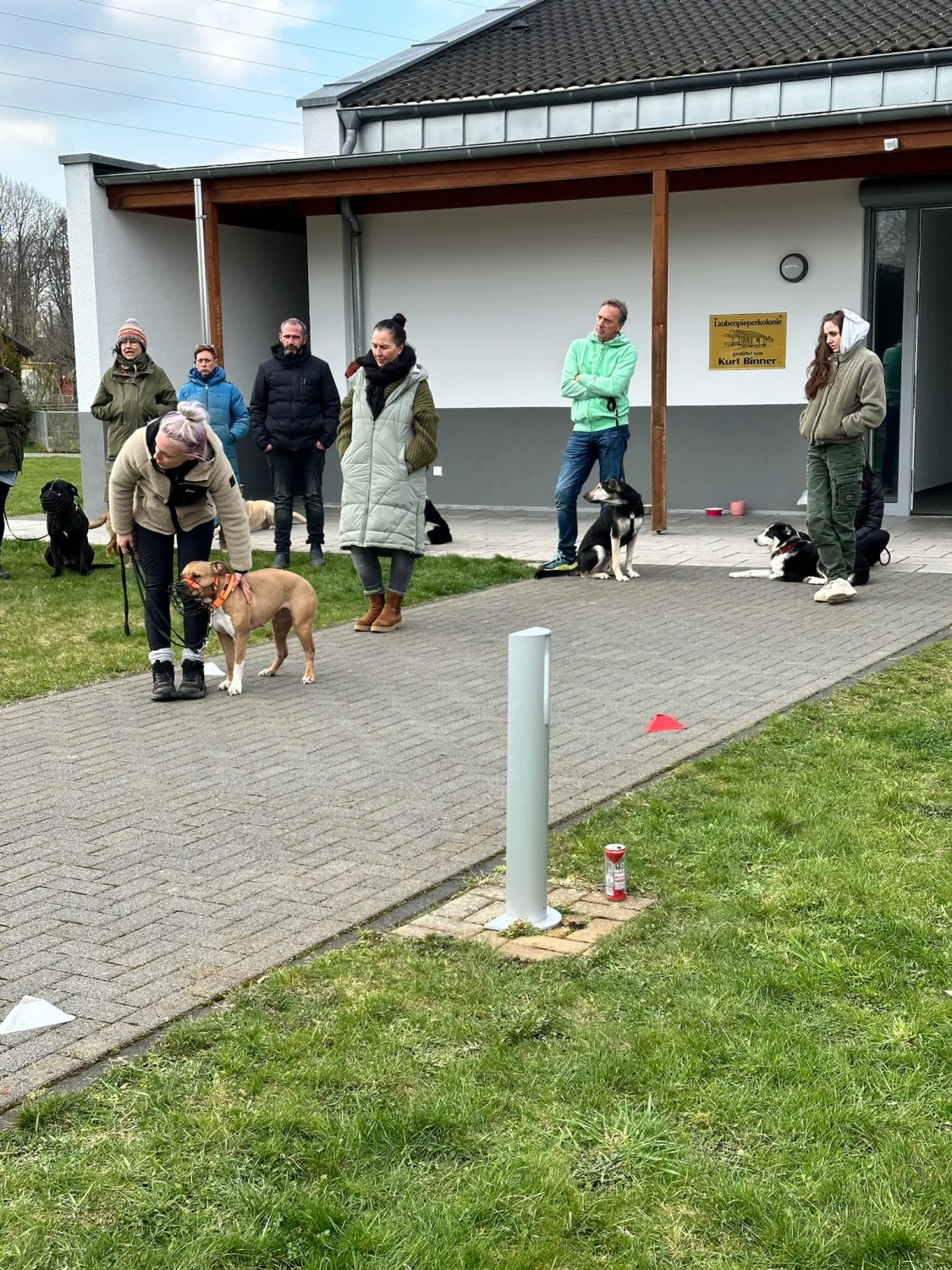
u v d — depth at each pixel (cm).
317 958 378
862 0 1523
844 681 688
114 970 376
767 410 1452
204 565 684
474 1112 296
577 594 979
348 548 855
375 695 702
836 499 884
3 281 5853
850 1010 336
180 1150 285
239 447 1730
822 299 1404
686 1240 254
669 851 454
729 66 1371
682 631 829
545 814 400
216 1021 341
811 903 401
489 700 684
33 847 480
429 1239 254
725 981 353
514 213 1538
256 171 1406
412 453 832
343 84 1602
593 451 1047
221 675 755
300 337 1066
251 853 470
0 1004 356
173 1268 249
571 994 351
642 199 1473
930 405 1480
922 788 509
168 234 1628
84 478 1591
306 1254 252
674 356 1485
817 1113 291
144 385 1066
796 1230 254
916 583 969
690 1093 301
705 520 1424
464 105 1477
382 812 513
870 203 1347
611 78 1439
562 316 1538
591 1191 270
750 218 1420
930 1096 298
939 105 1114
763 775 532
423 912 417
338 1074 312
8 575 1096
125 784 555
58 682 745
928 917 391
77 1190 271
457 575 1056
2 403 1110
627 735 603
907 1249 249
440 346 1611
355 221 1606
